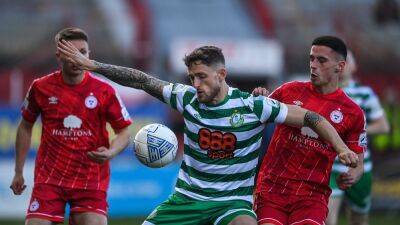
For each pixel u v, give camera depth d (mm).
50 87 26203
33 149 50875
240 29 86375
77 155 26172
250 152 23219
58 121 26188
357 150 25172
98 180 26438
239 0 90500
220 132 22891
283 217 24703
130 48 78062
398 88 65562
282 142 24797
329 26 87812
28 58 74812
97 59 76438
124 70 23422
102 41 79812
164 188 53000
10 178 50875
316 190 24797
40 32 79438
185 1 88062
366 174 34781
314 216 24344
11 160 51188
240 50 73812
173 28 83688
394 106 54156
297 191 24703
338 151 22406
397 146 53312
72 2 85062
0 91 62812
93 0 85688
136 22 82375
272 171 24984
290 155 24734
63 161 26141
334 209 33000
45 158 26359
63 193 26188
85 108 26125
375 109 35469
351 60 34688
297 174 24703
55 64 73938
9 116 51625
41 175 26281
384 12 80625
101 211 26359
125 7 84625
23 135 27406
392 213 52750
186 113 23156
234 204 23172
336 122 24844
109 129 47062
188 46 73062
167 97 23312
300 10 90812
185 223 23562
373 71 76875
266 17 88250
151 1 87312
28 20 81312
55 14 82875
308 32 86625
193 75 22203
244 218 22797
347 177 24734
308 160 24609
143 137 23750
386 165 52969
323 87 24938
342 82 34875
